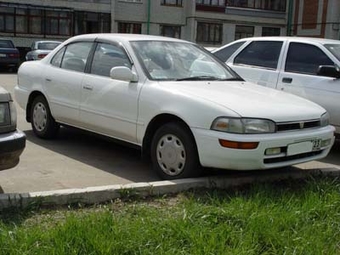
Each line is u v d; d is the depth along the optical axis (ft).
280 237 11.81
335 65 22.75
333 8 130.21
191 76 18.48
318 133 16.55
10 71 77.46
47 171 17.71
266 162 15.25
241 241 11.48
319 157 16.94
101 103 18.90
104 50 19.81
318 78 22.99
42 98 22.29
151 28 127.65
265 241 11.69
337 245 12.10
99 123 19.11
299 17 142.00
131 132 17.80
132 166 18.98
